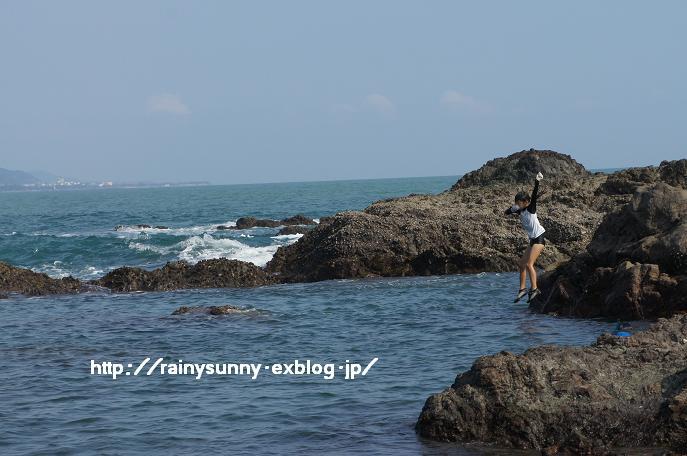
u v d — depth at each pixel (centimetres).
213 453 1878
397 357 2828
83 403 2320
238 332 3428
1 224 13688
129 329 3575
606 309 3438
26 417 2183
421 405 2202
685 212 3550
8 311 4300
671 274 3381
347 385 2447
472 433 1897
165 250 7225
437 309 3894
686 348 2098
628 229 3666
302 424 2078
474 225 5675
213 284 5234
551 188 7594
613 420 1841
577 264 3709
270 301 4375
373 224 5634
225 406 2261
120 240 7975
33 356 3006
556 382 1917
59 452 1900
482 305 3975
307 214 14062
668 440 1822
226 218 13762
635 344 2138
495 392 1900
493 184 8875
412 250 5481
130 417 2175
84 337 3409
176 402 2314
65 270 6550
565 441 1803
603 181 7631
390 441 1923
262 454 1864
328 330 3428
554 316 3588
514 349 2884
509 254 5453
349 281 5238
